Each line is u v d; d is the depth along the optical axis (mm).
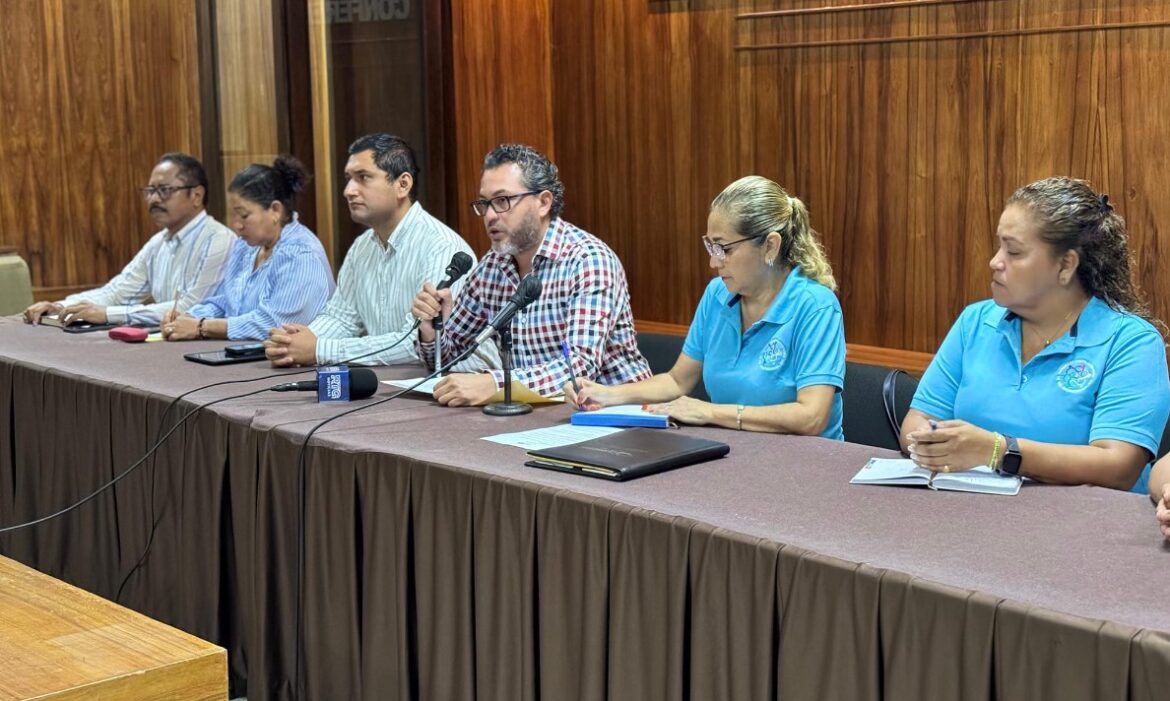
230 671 2885
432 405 2939
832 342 2693
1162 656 1468
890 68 4203
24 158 5609
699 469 2289
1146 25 3646
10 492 3594
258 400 2963
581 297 3107
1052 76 3857
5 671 1608
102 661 1640
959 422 2156
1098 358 2307
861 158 4316
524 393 2906
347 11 5305
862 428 2920
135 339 3947
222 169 5656
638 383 2926
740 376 2803
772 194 2729
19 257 5254
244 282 4316
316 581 2576
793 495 2100
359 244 3801
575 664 2123
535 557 2164
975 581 1672
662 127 4848
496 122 5254
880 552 1792
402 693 2414
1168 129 3650
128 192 5859
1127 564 1735
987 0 3957
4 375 3564
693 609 1935
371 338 3496
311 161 5398
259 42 5422
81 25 5680
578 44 5055
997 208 4016
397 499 2385
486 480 2221
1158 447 2283
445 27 5246
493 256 3328
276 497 2672
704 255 4789
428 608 2348
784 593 1820
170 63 5871
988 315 2510
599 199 5098
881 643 1721
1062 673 1548
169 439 2973
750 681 1877
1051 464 2146
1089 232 2287
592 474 2223
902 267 4266
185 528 2938
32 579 1971
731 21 4586
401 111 5309
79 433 3283
